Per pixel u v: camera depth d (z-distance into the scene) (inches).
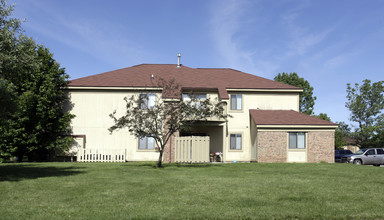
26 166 706.2
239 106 1051.9
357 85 1800.0
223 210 292.0
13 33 517.0
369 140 1736.0
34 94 884.6
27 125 910.4
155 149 945.5
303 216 273.3
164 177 502.3
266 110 1037.2
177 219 266.4
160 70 1173.7
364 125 1777.8
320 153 927.0
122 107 999.6
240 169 631.8
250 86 1056.8
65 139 941.2
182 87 990.4
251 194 361.4
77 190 385.1
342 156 1175.6
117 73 1115.3
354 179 482.3
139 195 356.8
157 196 351.9
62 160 972.6
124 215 274.4
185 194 362.3
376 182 451.5
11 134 863.1
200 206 307.4
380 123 1702.8
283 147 928.3
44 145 922.1
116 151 949.2
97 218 265.7
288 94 1064.8
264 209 295.1
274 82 1106.1
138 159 987.3
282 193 367.2
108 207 302.8
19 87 894.4
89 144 990.4
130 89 996.6
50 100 933.8
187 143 844.6
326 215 275.0
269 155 924.6
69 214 278.1
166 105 718.5
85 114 998.4
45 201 327.9
